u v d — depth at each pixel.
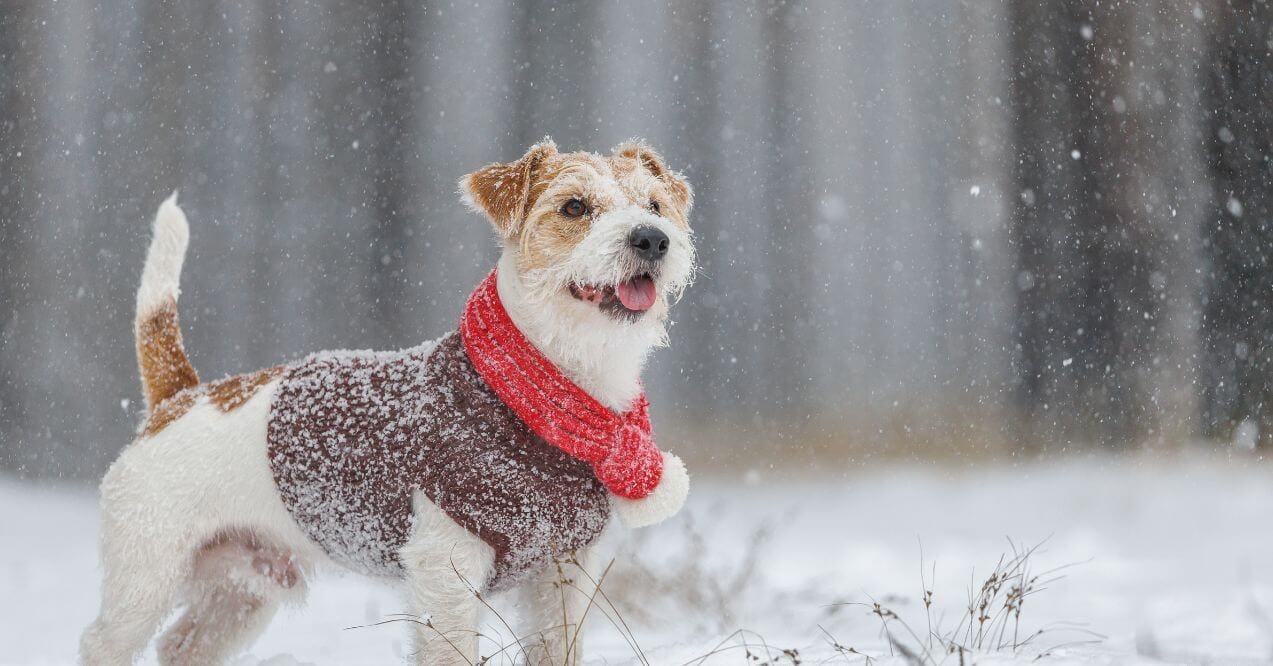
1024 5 17.69
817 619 5.71
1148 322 15.02
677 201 4.93
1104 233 15.83
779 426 16.20
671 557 6.77
